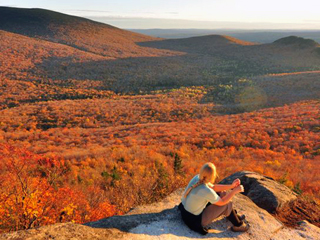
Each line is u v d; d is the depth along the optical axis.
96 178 13.54
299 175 16.00
